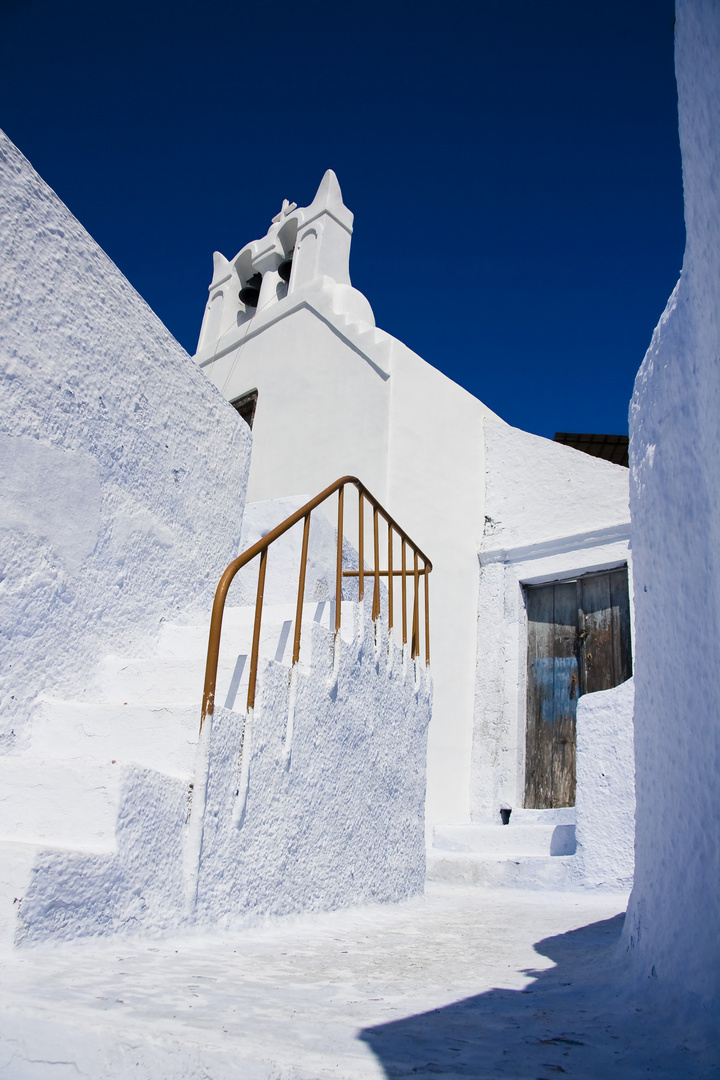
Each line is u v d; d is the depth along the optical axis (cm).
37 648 364
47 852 221
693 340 223
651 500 268
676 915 205
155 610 452
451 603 835
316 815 370
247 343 1059
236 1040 155
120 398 442
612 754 578
